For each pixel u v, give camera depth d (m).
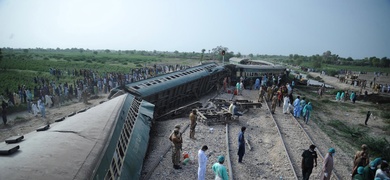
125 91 16.88
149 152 12.69
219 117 17.77
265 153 13.42
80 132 7.66
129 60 94.62
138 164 9.03
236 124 17.98
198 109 19.19
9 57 85.69
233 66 34.66
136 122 12.02
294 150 13.77
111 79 31.89
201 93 27.97
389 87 45.75
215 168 8.12
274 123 18.42
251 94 29.62
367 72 95.31
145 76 37.84
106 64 74.81
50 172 5.07
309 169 9.75
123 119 10.38
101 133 7.81
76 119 9.30
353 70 102.94
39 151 6.00
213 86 30.56
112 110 10.45
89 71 40.88
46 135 7.46
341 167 12.34
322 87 39.97
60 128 8.19
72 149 6.33
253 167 11.69
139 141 10.57
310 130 17.66
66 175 5.13
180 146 10.93
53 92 26.25
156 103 19.03
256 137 15.72
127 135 9.89
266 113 21.34
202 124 17.45
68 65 67.12
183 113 19.61
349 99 36.62
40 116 19.92
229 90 29.91
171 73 23.72
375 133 21.84
